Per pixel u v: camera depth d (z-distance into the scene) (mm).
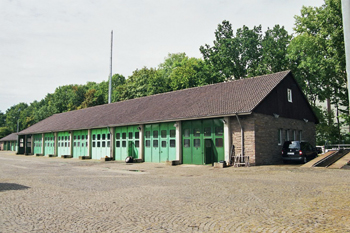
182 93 29781
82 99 85312
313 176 13844
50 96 108188
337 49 28672
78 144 35312
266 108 21562
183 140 23562
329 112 38031
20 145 48406
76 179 14125
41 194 9852
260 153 20375
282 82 24156
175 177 14852
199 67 52188
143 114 27906
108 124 29781
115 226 6098
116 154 29781
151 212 7246
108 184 12273
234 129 20906
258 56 46562
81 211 7402
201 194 9633
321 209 7328
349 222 6195
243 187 10961
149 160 26125
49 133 41344
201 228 5914
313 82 38625
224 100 23109
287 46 41812
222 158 21078
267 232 5617
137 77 60062
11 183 12672
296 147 20922
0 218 6758
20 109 119688
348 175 13992
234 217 6699
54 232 5723
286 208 7484
